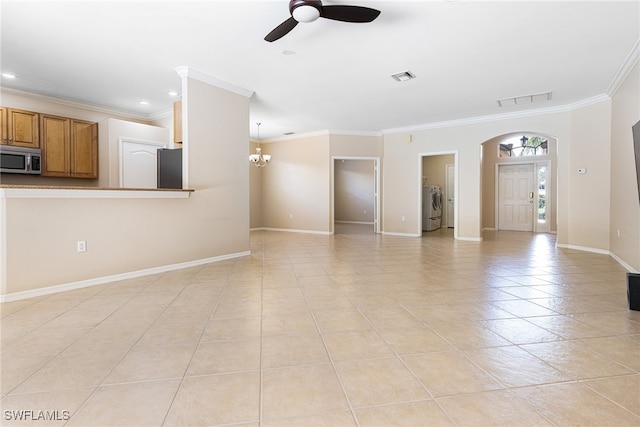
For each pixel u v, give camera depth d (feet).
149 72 13.83
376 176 26.78
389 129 25.89
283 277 12.29
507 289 10.73
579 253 17.37
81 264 10.91
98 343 6.81
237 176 15.93
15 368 5.81
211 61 12.83
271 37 9.48
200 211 14.32
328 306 9.09
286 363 6.01
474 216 22.67
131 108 19.06
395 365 5.94
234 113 15.61
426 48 11.76
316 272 13.12
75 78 14.43
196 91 13.85
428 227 28.91
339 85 15.64
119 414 4.60
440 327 7.65
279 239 23.48
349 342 6.88
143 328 7.58
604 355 6.29
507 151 29.91
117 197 11.71
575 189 18.56
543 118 19.75
